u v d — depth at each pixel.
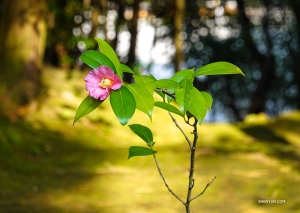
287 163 5.08
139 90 1.36
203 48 15.70
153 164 5.04
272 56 15.41
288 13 15.69
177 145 6.43
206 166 4.87
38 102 6.92
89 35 9.95
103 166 4.99
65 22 10.16
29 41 6.90
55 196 3.62
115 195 3.67
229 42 15.52
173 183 4.12
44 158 5.39
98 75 1.31
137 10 12.40
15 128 6.11
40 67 7.09
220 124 7.92
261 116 8.29
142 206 3.34
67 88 7.75
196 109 1.34
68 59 10.02
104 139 6.77
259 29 15.68
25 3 6.89
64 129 6.63
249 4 15.47
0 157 5.06
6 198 3.49
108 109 7.68
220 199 3.54
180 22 10.93
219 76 15.52
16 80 6.80
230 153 5.62
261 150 5.82
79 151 5.92
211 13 15.64
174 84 1.39
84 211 3.20
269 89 15.72
